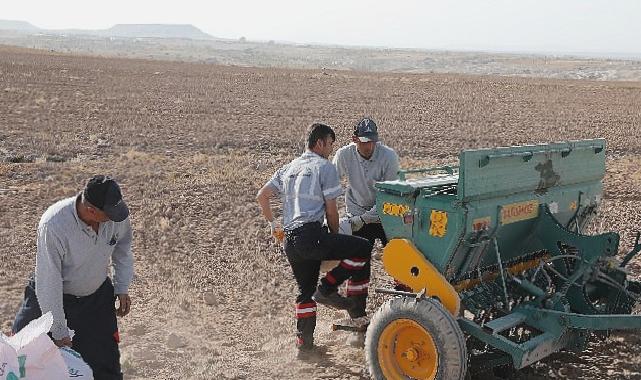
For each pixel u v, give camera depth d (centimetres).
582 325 541
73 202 446
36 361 398
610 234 587
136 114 2666
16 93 3138
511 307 604
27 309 470
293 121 2659
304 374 609
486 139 2323
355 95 3897
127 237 498
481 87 4753
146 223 1077
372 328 565
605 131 2617
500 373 598
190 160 1723
